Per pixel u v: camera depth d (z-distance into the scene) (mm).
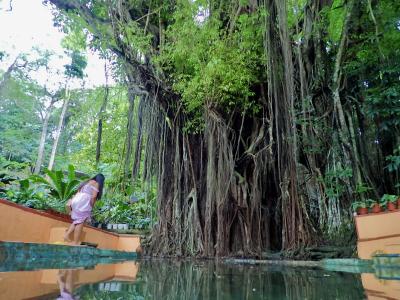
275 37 6418
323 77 6852
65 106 24328
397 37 6344
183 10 7250
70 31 9062
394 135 6391
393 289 2029
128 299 1546
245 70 6992
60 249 4062
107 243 6418
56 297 1521
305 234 5980
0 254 3100
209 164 7230
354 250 5312
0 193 7289
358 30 6695
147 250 7449
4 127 28219
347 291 1958
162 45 7730
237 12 6984
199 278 2791
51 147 28797
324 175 6605
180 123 8102
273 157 7168
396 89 6078
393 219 4098
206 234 6953
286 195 6234
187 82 7387
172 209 7738
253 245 6746
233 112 7516
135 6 7984
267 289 2078
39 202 7559
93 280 2320
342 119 6375
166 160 8062
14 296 1512
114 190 9844
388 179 6320
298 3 7406
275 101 6195
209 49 7004
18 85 27094
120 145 10188
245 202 7031
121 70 8445
